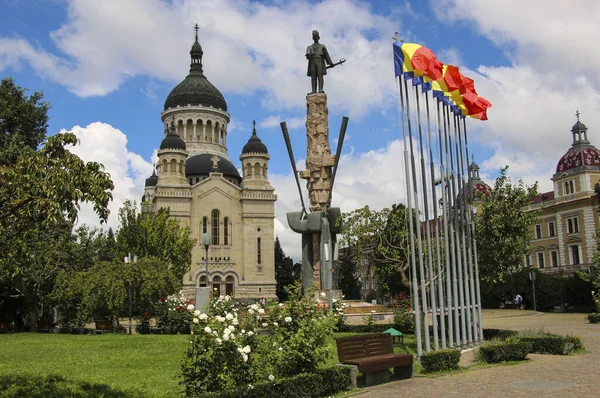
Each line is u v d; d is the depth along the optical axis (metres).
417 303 17.08
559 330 30.98
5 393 12.76
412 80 18.06
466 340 20.75
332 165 34.72
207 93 111.19
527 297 63.34
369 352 14.42
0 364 18.56
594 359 17.75
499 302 67.94
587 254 68.75
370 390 13.11
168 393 13.02
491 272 24.30
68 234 42.62
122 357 20.25
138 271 35.50
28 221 11.55
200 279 87.06
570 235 71.38
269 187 93.06
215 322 11.27
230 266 88.75
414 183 17.23
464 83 20.97
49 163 11.16
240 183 105.88
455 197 20.36
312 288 14.77
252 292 88.62
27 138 37.28
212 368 10.92
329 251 32.66
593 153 71.56
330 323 13.31
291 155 34.78
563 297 60.44
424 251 26.70
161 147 90.56
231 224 91.12
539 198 81.56
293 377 11.89
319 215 33.56
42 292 40.28
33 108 37.53
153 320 42.84
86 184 11.26
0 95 36.59
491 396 11.86
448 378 14.52
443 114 20.36
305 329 12.70
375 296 81.62
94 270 36.94
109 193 11.50
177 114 109.25
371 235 28.95
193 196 89.88
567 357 18.30
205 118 109.44
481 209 24.56
